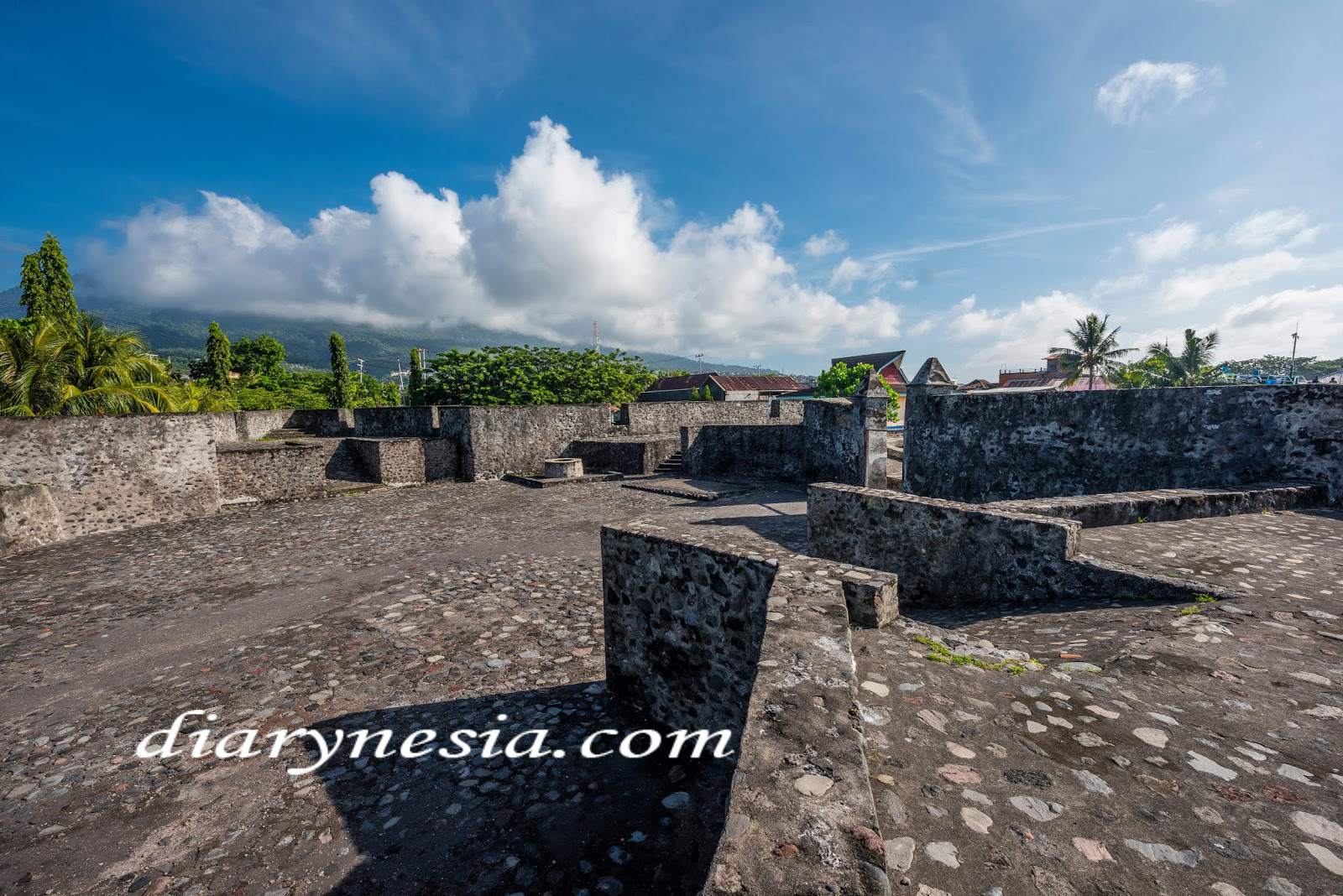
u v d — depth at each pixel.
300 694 5.01
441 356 30.75
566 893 2.90
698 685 3.90
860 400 13.02
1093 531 5.77
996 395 9.66
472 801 3.59
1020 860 1.74
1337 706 2.70
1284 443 7.20
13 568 9.09
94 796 3.79
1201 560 4.85
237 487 14.12
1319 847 1.80
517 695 4.86
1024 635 4.10
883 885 1.38
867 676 2.83
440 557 9.25
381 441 17.11
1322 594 4.11
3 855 3.30
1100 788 2.07
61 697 5.12
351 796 3.69
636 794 3.57
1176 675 3.01
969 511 5.31
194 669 5.55
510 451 19.03
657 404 23.16
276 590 7.84
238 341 53.53
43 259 25.50
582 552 9.34
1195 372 48.41
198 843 3.35
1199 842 1.82
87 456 11.39
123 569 8.95
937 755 2.25
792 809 1.64
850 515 6.21
